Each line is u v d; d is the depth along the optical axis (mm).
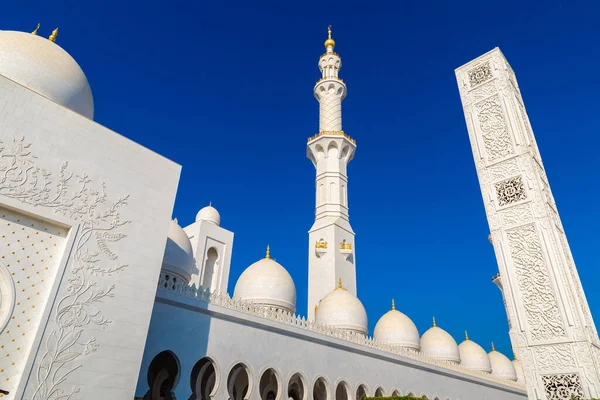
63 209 16844
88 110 23328
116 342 16797
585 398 15953
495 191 21016
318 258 48188
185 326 22609
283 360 26906
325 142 53531
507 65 23781
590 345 16484
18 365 14617
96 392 15742
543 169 21859
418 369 37656
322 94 58344
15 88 16719
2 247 15438
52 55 21875
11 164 15938
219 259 46250
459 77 24828
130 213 18953
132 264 18297
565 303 17438
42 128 17109
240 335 25188
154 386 29078
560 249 18203
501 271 19578
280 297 37375
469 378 43344
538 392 17172
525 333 18156
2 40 21156
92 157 18375
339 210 50375
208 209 51312
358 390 33469
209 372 29781
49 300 15484
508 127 21594
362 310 39469
